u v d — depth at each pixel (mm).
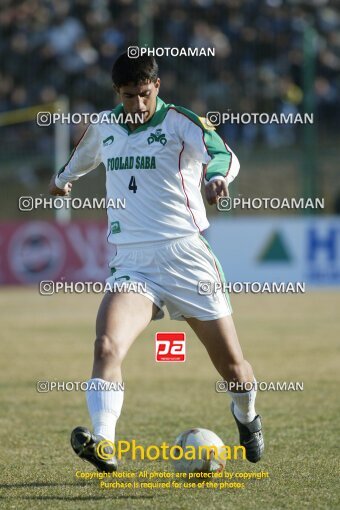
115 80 16422
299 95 84562
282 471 17891
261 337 43500
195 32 87500
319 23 93500
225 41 88125
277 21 91750
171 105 16859
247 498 15688
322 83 88000
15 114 83750
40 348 40219
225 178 15820
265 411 25422
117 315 16000
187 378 32375
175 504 15281
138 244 16812
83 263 72875
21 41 93062
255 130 83812
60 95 88562
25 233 73125
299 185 83500
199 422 23875
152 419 24328
